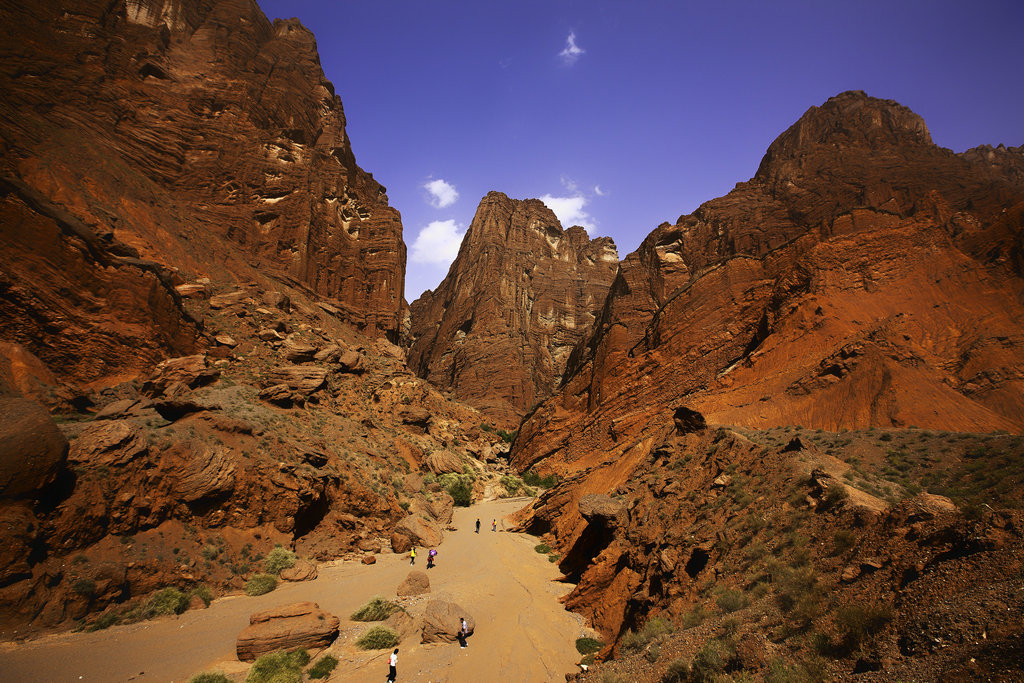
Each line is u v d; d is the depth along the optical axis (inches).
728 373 2073.1
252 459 1141.7
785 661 371.9
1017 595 282.0
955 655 277.0
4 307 1368.1
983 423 1284.4
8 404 765.9
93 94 2812.5
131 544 840.9
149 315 1750.7
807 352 1846.7
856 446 952.9
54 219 1560.0
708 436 1095.0
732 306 2509.8
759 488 756.6
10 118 2172.7
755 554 588.1
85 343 1528.1
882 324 1690.5
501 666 675.4
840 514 557.0
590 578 903.7
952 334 1710.1
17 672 550.9
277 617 716.0
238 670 617.3
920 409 1336.1
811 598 437.7
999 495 524.1
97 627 699.4
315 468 1300.4
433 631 757.3
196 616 785.6
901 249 2081.7
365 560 1169.4
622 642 618.5
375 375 2839.6
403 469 1894.7
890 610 354.6
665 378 2519.7
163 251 2427.4
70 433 904.3
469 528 1755.7
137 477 914.1
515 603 939.3
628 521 958.4
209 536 977.5
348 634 757.9
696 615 543.2
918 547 399.2
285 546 1087.0
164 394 1413.6
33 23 2706.7
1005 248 1907.0
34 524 716.7
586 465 2586.1
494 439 3661.4
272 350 2368.4
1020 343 1529.3
